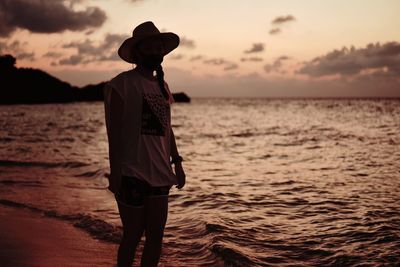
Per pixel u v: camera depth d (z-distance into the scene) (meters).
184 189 7.52
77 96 160.88
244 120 44.53
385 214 5.51
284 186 7.86
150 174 2.54
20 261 3.53
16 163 10.56
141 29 2.60
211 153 14.56
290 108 98.69
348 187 7.67
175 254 3.91
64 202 6.14
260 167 10.83
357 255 3.90
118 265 2.61
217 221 5.08
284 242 4.32
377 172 9.62
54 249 3.90
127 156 2.54
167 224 5.04
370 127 30.33
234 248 4.01
